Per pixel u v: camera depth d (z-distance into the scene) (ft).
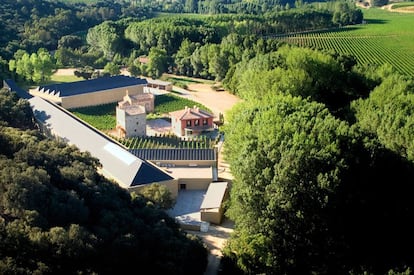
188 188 414.00
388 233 332.80
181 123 550.36
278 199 313.53
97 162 329.52
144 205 299.58
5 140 297.94
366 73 598.34
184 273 250.16
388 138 394.32
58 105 598.75
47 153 299.58
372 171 351.25
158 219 282.36
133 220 258.78
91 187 276.21
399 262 302.25
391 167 362.53
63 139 476.95
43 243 213.25
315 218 318.04
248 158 334.85
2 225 214.07
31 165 271.49
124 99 636.07
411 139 379.14
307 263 306.76
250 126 377.91
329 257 309.42
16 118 481.87
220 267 293.43
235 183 349.61
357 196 331.16
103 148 433.07
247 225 320.70
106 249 229.25
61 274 207.62
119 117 544.21
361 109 476.95
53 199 243.60
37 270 198.59
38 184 244.22
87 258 217.56
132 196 302.86
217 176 430.61
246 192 323.78
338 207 322.55
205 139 532.32
